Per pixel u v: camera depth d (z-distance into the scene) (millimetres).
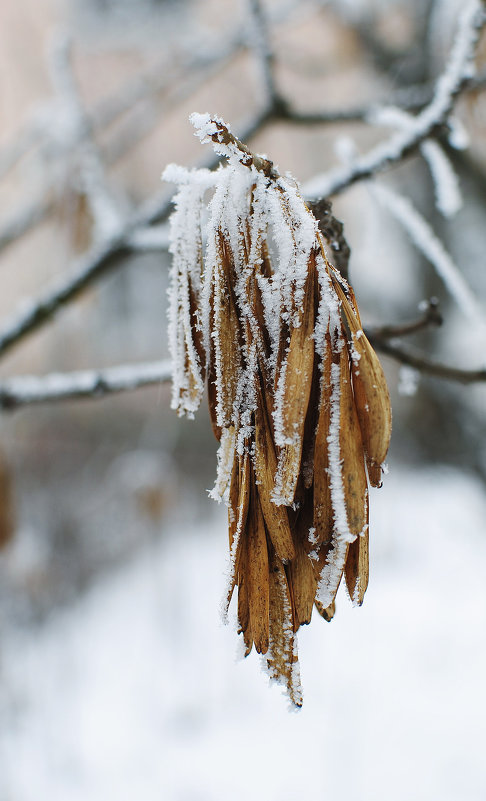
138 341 3338
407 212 668
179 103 1314
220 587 2619
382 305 1733
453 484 3064
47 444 3557
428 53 1275
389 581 2508
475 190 1299
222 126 417
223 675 2076
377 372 410
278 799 1497
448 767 1530
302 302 410
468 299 667
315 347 410
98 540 2863
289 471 406
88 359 3014
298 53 1502
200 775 1616
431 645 2047
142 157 1722
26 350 2980
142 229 897
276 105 898
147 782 1627
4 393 756
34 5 1832
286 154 2238
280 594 412
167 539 2955
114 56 1840
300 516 417
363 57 1541
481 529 2703
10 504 1021
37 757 1691
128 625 2400
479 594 2324
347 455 407
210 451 3359
